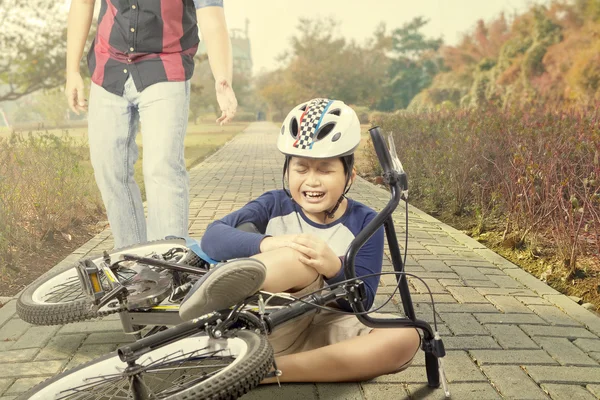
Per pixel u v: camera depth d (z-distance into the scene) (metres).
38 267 5.07
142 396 2.08
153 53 4.21
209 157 17.42
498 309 3.99
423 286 4.48
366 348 2.73
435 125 11.28
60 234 6.18
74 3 4.48
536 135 7.17
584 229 5.25
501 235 6.25
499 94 32.81
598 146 5.74
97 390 2.20
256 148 22.28
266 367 1.97
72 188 7.00
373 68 49.44
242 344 2.09
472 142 7.91
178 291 2.77
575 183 5.67
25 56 13.17
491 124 8.50
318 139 2.56
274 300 2.35
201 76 31.55
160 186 4.22
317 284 2.50
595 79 29.11
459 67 40.56
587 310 4.01
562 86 30.48
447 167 8.07
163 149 4.20
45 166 7.00
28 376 2.96
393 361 2.77
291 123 2.65
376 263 2.74
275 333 2.74
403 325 2.57
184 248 3.47
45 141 8.00
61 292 3.44
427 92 41.59
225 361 2.16
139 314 2.75
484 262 5.27
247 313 2.20
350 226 2.78
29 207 6.23
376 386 2.81
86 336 3.47
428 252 5.57
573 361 3.16
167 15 4.19
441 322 3.71
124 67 4.22
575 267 4.88
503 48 35.66
